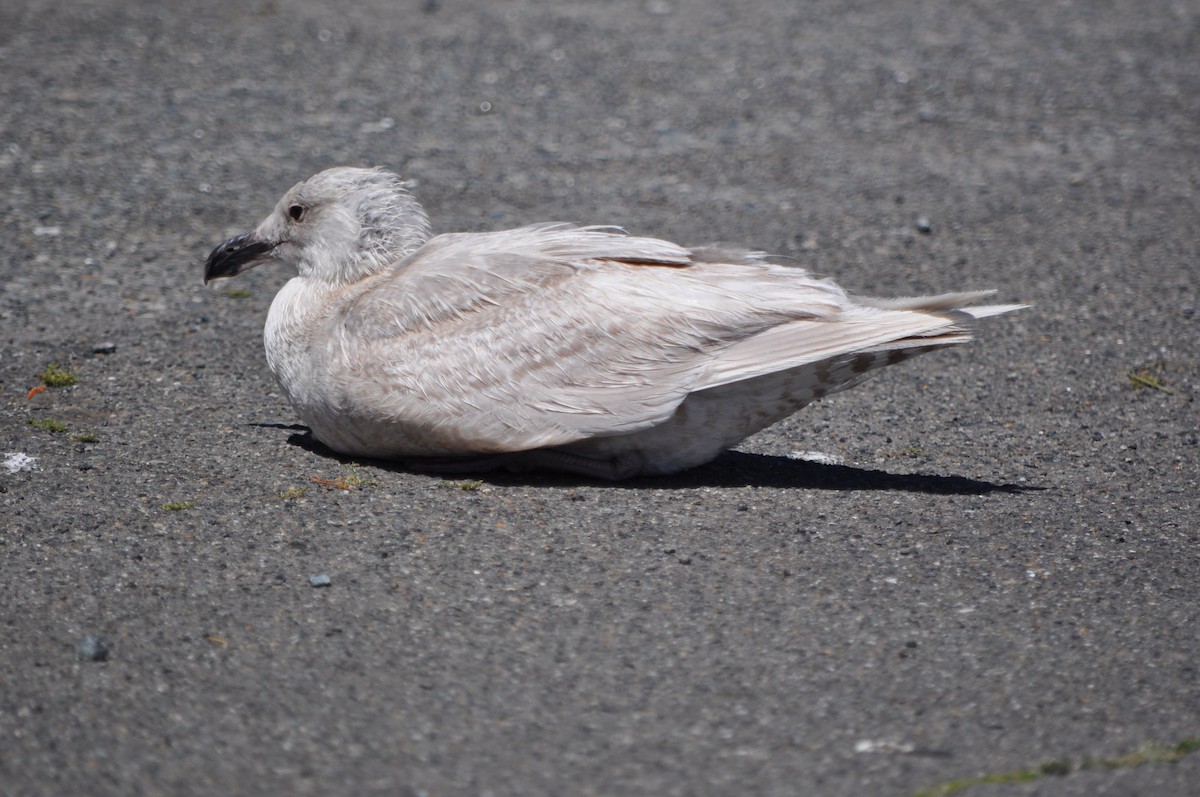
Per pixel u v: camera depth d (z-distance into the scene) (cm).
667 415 1037
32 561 941
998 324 1585
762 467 1166
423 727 755
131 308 1558
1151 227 1948
